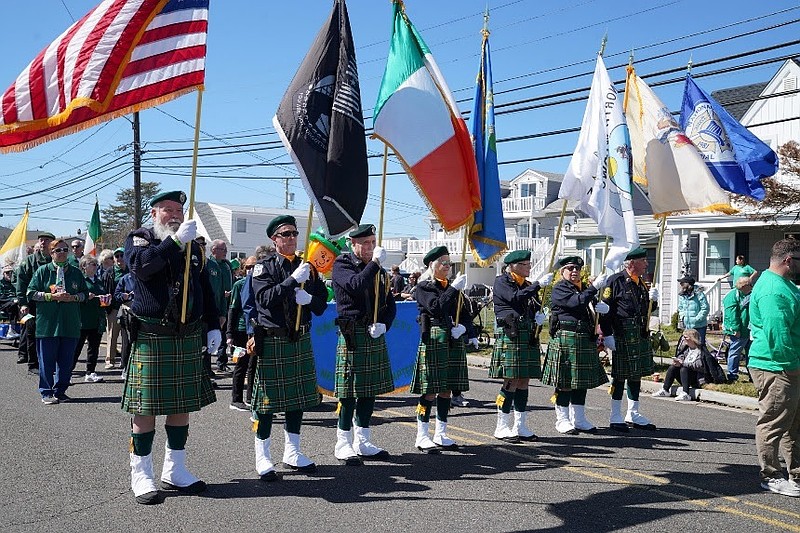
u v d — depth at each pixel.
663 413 8.76
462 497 4.96
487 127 6.77
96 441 6.38
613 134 7.04
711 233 21.34
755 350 5.28
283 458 5.65
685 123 8.91
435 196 6.09
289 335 5.25
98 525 4.25
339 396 5.82
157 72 4.89
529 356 6.74
